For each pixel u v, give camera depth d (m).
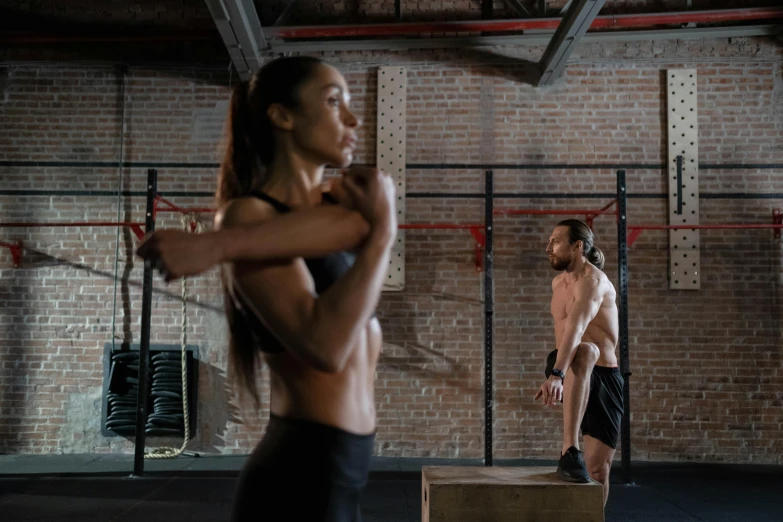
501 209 6.12
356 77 6.42
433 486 2.50
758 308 6.03
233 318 0.92
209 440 6.12
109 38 6.39
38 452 6.14
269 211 0.78
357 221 0.72
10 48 6.49
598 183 6.21
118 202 6.37
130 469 5.40
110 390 6.09
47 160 6.40
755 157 6.16
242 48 5.70
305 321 0.70
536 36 6.25
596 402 2.98
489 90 6.35
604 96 6.29
